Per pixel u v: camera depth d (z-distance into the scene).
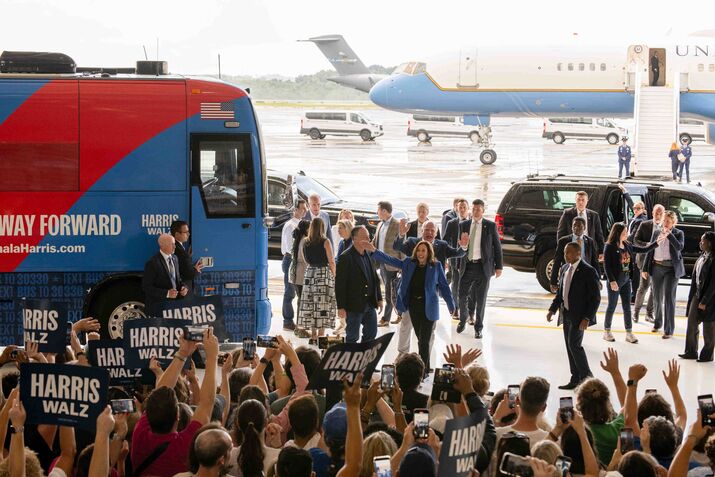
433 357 16.03
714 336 15.59
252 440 6.80
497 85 49.53
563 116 50.06
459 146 70.50
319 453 7.46
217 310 9.80
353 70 85.69
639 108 46.91
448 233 17.45
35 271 14.61
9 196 14.45
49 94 14.45
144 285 13.99
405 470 6.39
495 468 7.52
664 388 14.34
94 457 6.55
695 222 20.75
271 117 112.25
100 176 14.56
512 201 21.22
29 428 8.25
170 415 7.36
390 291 17.84
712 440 7.13
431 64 50.81
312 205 18.41
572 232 18.78
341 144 71.19
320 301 16.27
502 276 23.34
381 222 17.84
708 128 49.75
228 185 14.95
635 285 18.72
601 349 16.52
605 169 53.31
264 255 15.25
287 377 9.62
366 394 8.59
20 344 14.70
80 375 7.07
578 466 7.51
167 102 14.67
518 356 16.12
